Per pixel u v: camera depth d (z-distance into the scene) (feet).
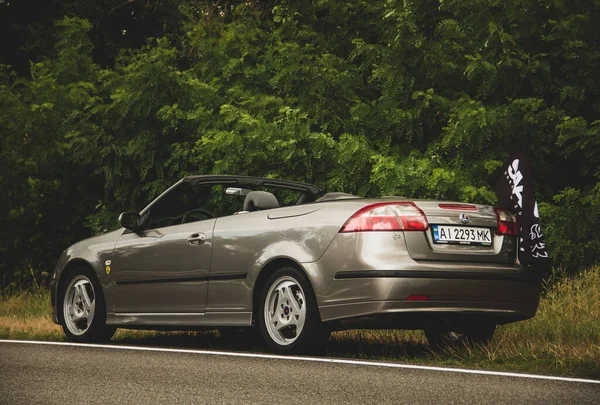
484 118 42.22
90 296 31.83
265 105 47.26
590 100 45.52
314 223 25.20
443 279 23.95
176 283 28.66
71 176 58.18
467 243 24.86
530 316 25.82
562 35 44.55
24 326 36.50
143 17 79.97
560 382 19.98
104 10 77.71
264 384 19.71
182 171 49.06
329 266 24.49
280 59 48.52
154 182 49.65
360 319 23.91
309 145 43.62
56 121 56.08
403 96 45.50
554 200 43.04
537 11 45.27
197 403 17.49
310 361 23.44
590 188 43.68
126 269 30.32
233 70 51.80
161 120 49.11
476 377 20.67
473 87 45.78
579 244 40.98
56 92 56.90
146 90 49.57
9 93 57.36
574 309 33.65
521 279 25.43
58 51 60.90
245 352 26.04
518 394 18.42
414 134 45.39
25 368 22.62
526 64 44.75
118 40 79.82
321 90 47.44
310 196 30.76
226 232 27.43
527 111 43.60
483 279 24.57
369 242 24.03
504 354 24.98
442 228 24.56
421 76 45.80
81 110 53.52
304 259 24.99
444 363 23.84
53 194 58.49
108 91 54.03
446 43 45.96
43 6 80.74
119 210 52.85
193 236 28.35
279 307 25.63
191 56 59.11
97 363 23.54
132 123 50.80
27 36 79.10
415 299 23.66
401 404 17.29
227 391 18.84
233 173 44.21
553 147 44.27
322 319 24.56
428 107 44.65
